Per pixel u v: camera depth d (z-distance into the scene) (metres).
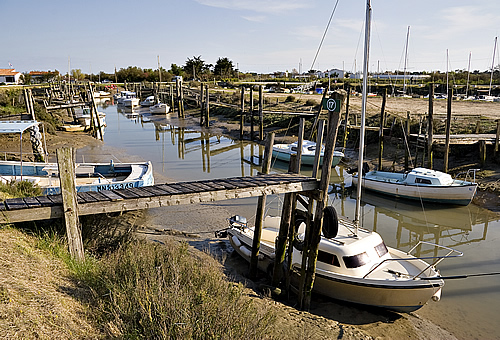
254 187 7.98
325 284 9.23
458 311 9.20
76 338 4.69
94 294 5.77
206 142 33.75
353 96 49.59
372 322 8.59
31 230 7.47
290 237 9.25
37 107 35.97
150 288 5.80
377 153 25.95
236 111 44.50
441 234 14.43
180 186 8.06
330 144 8.07
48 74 96.88
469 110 36.06
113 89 96.38
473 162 21.06
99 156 25.88
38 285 5.49
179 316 5.20
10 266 5.67
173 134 38.00
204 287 6.40
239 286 7.19
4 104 35.97
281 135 33.59
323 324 7.77
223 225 14.21
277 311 7.88
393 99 47.28
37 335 4.41
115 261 6.86
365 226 15.26
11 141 26.22
